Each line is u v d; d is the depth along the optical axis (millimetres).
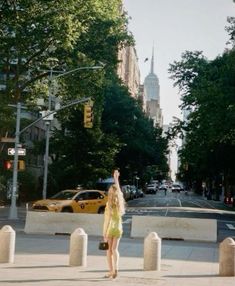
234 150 50906
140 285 10133
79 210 27812
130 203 58875
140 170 77562
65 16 34812
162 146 78688
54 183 50250
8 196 44188
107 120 62438
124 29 41062
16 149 28562
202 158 55031
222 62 45562
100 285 9977
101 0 37312
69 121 48188
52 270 11664
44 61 38719
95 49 39812
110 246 10836
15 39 35750
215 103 36750
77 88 38281
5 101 34906
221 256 11883
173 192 140750
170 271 12219
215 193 86000
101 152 48562
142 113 72562
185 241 20516
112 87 63062
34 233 21516
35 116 57062
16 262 12703
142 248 16719
